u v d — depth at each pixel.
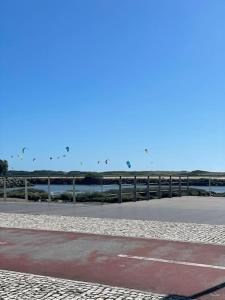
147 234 14.25
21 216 19.81
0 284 8.69
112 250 11.82
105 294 7.98
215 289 8.29
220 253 11.30
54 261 10.73
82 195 30.03
